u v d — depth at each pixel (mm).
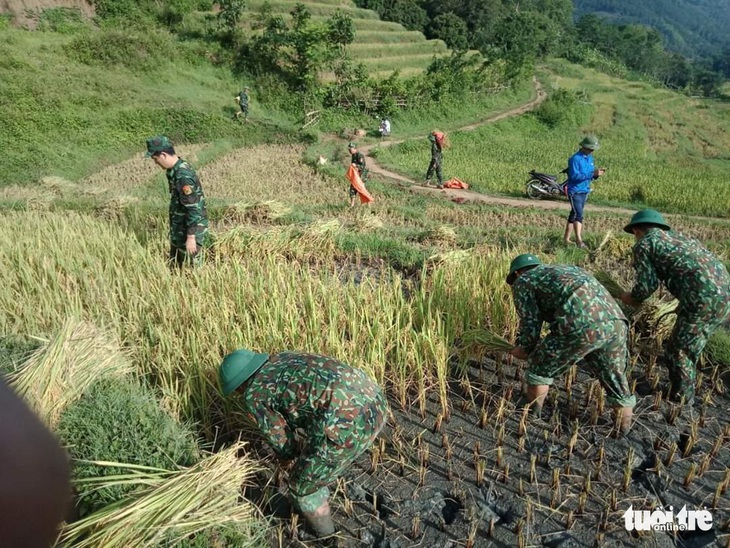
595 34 101688
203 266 7043
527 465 4242
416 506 3908
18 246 7203
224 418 4473
